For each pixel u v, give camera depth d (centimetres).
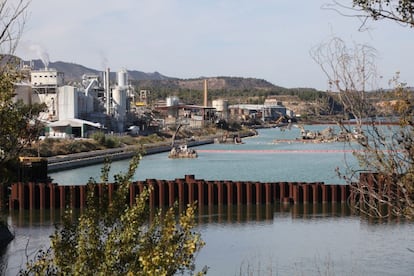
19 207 4966
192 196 5019
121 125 16588
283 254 3238
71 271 1205
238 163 10700
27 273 1296
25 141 1429
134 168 1323
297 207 4928
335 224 4106
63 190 4984
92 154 10938
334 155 12500
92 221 1230
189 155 12219
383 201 1173
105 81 16950
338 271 2872
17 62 1325
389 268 2923
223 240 3616
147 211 1323
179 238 1150
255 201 5072
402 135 1135
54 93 14300
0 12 1383
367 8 1174
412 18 1158
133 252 1190
